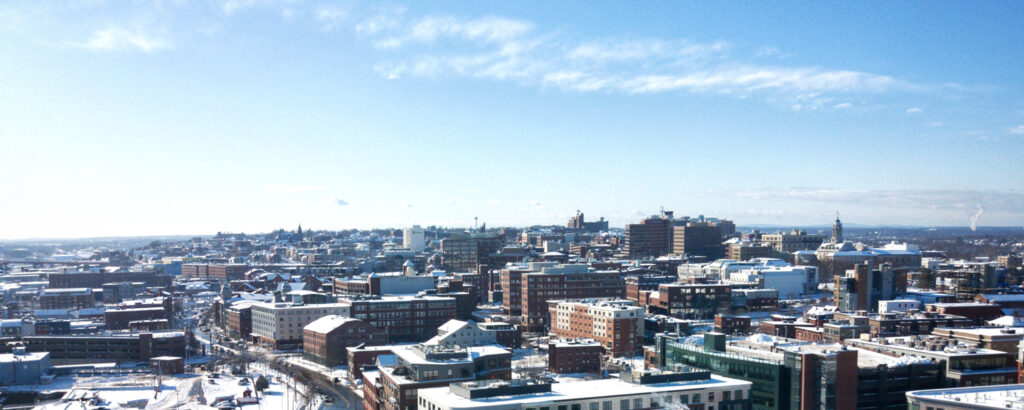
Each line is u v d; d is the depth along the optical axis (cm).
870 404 19712
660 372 16800
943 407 14912
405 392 19475
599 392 15600
